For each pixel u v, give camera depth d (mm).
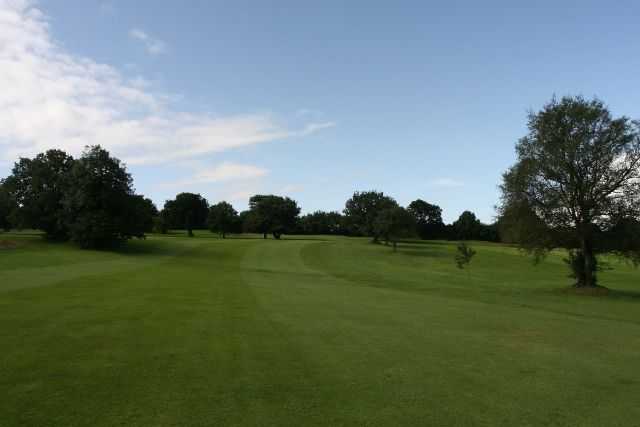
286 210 137250
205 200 144500
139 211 69625
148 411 7285
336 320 16359
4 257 45719
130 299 18812
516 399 8586
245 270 46500
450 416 7613
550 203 38531
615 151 37156
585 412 8055
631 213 37031
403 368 10336
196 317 15297
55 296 18703
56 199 68312
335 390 8648
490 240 156500
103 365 9484
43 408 7238
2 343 10867
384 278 46438
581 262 40438
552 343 14109
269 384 8797
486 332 15562
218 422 6977
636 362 11961
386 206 114312
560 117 38438
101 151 66562
